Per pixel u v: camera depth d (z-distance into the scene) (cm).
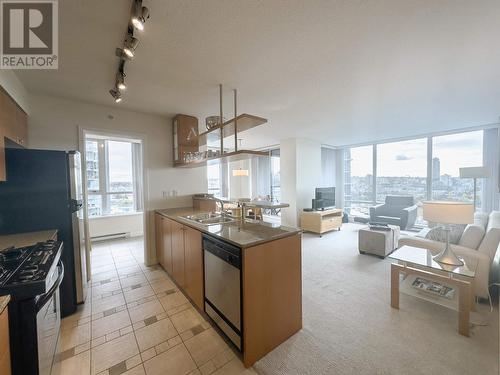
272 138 552
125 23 138
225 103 283
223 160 264
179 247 241
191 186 363
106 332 181
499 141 398
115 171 498
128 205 514
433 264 199
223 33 151
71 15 130
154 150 328
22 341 96
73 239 212
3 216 189
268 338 159
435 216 206
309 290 245
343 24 144
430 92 259
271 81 225
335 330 180
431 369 142
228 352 160
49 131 248
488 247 219
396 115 353
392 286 212
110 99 263
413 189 527
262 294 155
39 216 201
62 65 185
